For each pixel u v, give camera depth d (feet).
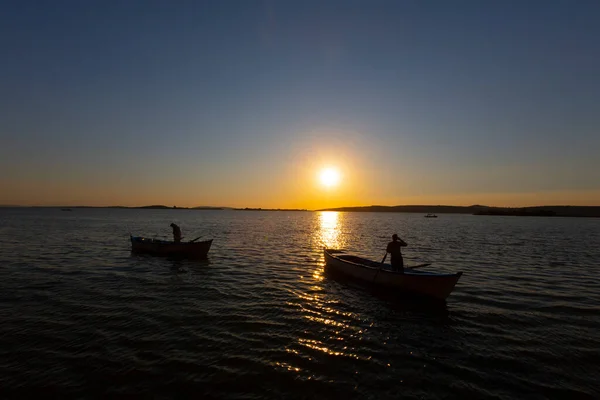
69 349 29.25
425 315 40.04
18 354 28.14
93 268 65.67
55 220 277.44
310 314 39.93
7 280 54.39
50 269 64.08
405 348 30.81
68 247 97.60
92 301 43.50
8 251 87.92
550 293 49.93
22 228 175.11
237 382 24.48
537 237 152.05
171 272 63.16
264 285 53.98
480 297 47.73
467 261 80.33
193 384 24.12
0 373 25.08
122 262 72.95
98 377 24.80
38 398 22.22
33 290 48.37
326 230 209.36
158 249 82.89
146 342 30.99
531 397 23.03
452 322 37.70
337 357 28.76
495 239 140.87
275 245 114.73
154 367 26.35
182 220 342.85
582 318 38.99
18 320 36.01
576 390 23.89
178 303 43.39
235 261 77.51
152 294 47.42
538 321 38.01
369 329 35.45
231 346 30.48
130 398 22.43
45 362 26.86
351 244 124.06
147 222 272.10
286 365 27.12
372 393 23.39
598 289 52.47
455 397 23.03
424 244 119.96
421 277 46.21
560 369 26.99
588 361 28.32
